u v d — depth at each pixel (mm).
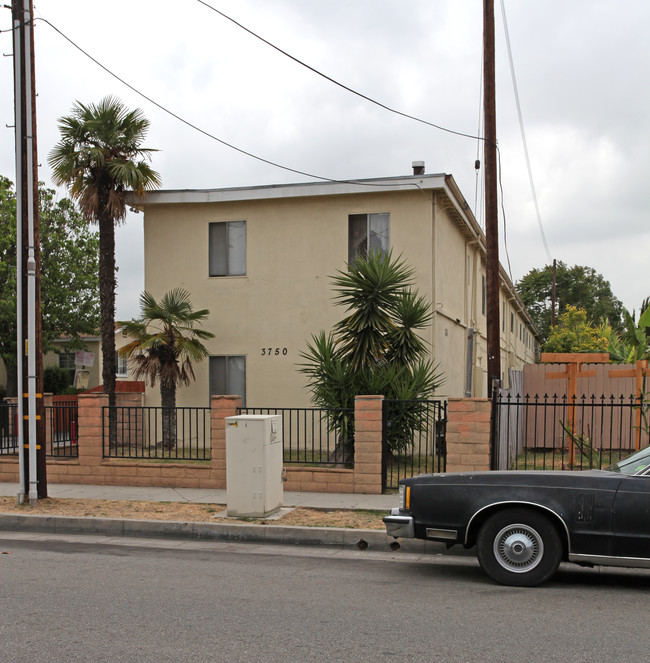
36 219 11188
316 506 10766
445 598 6453
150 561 8109
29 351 11102
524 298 66250
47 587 6797
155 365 17391
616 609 6105
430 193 17531
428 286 17484
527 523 6879
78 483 13258
